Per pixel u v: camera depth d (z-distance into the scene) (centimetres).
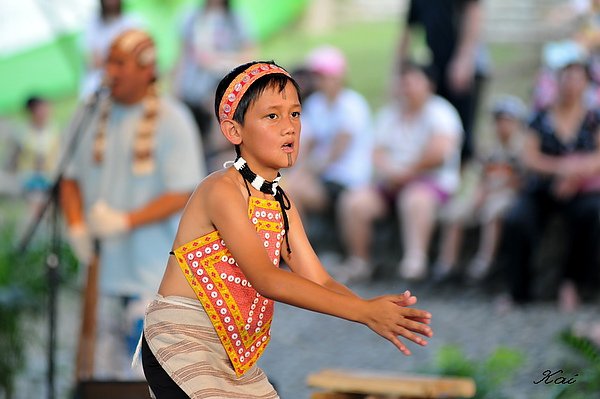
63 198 1295
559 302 1947
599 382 1100
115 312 1324
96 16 2305
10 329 1462
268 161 714
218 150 2203
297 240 752
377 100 2650
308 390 1549
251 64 720
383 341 1766
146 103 1251
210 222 727
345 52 2864
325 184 2184
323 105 2206
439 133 2088
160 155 1250
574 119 1934
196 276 732
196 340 734
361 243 2119
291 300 679
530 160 1938
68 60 2780
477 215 2059
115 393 1116
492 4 2798
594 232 1897
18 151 2455
